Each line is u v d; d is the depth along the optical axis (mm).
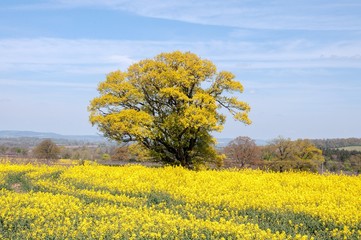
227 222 13289
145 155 35219
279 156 51625
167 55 33906
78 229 12820
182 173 25328
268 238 12047
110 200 17859
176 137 33812
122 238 12039
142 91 34562
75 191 19703
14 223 13500
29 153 53594
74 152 55281
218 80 34125
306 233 13602
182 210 16172
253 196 18094
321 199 17312
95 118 31984
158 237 12086
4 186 21453
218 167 36625
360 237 12648
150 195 18828
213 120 31406
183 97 32000
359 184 21672
